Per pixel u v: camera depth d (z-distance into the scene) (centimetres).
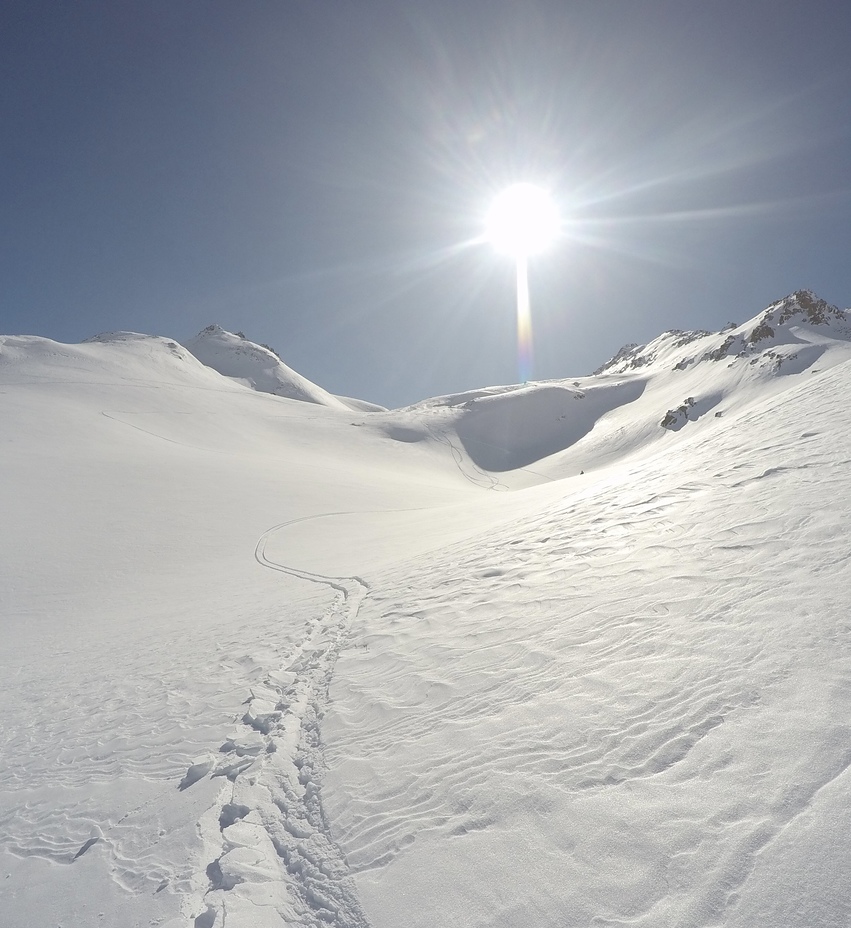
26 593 1878
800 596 410
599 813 283
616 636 471
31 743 704
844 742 263
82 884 365
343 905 291
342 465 6219
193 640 1082
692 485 859
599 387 12275
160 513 2867
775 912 204
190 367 11712
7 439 3947
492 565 912
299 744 509
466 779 355
